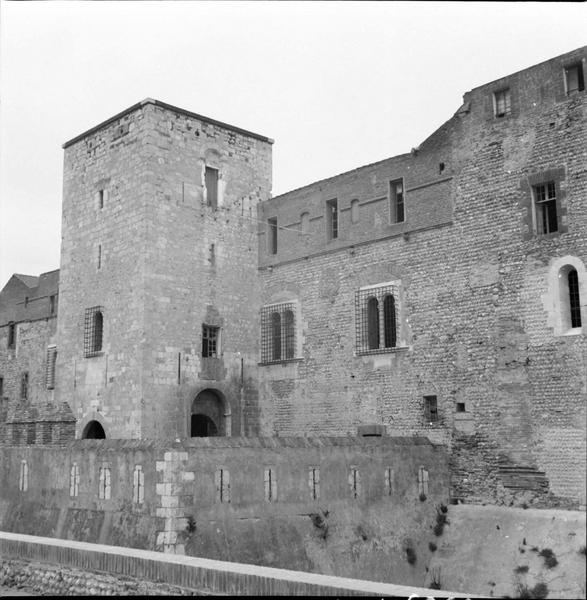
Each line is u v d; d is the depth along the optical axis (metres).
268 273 34.94
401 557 25.64
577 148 24.92
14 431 35.59
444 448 27.31
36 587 19.91
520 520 24.31
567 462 23.89
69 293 35.66
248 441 23.81
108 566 18.33
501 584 23.30
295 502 24.17
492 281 26.59
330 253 32.22
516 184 26.39
